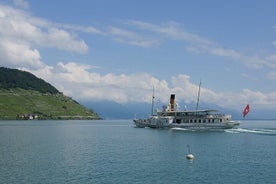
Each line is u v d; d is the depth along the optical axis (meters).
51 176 64.50
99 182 60.34
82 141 132.00
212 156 90.50
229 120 186.88
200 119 187.75
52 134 174.25
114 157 87.25
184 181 61.78
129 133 178.62
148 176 65.25
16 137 151.25
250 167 74.69
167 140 134.38
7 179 62.16
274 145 116.75
